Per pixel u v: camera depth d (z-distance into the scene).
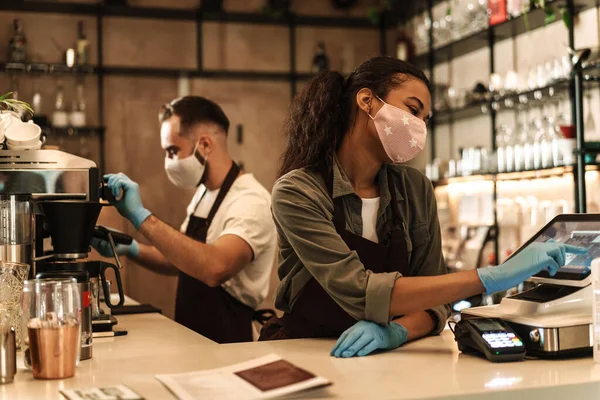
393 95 1.87
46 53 5.62
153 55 5.88
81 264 2.04
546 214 4.18
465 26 4.97
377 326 1.71
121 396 1.28
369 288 1.68
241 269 2.76
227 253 2.68
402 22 5.96
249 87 6.07
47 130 5.34
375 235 1.94
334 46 6.29
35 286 1.55
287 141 2.00
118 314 2.65
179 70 5.72
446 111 5.08
